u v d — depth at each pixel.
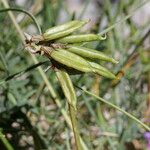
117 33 0.21
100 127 0.18
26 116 0.17
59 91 0.19
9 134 0.18
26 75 0.21
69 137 0.18
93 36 0.10
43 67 0.20
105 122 0.19
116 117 0.19
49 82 0.18
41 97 0.20
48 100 0.20
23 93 0.18
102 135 0.18
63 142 0.18
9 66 0.19
